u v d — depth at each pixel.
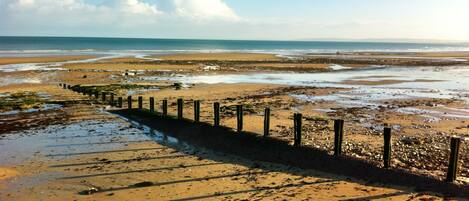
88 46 171.38
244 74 57.06
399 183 14.27
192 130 22.08
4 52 108.06
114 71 57.62
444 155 17.06
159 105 31.25
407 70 64.81
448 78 51.34
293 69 65.25
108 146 19.95
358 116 26.11
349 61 85.88
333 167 16.03
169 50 142.38
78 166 16.80
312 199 12.91
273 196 13.22
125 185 14.53
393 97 34.62
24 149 19.36
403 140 19.67
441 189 13.49
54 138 21.47
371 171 15.13
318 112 27.58
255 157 18.20
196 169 16.34
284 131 21.38
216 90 39.50
